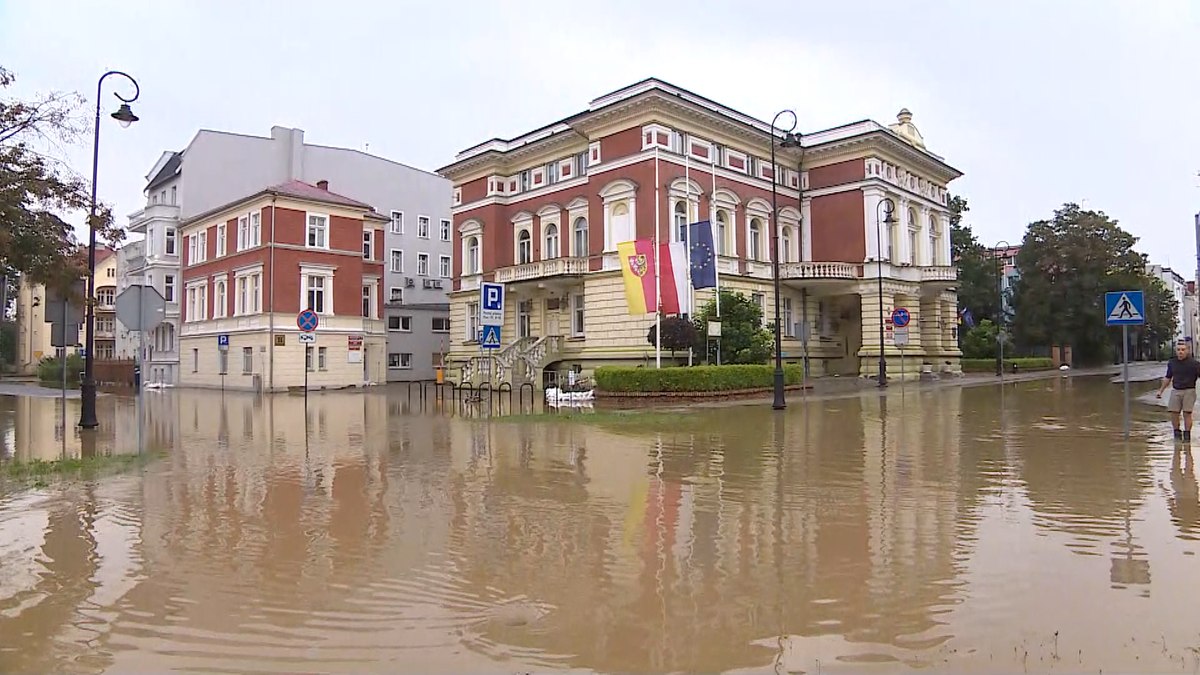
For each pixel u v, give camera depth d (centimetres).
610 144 3669
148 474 1134
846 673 418
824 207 4294
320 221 4347
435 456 1308
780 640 466
